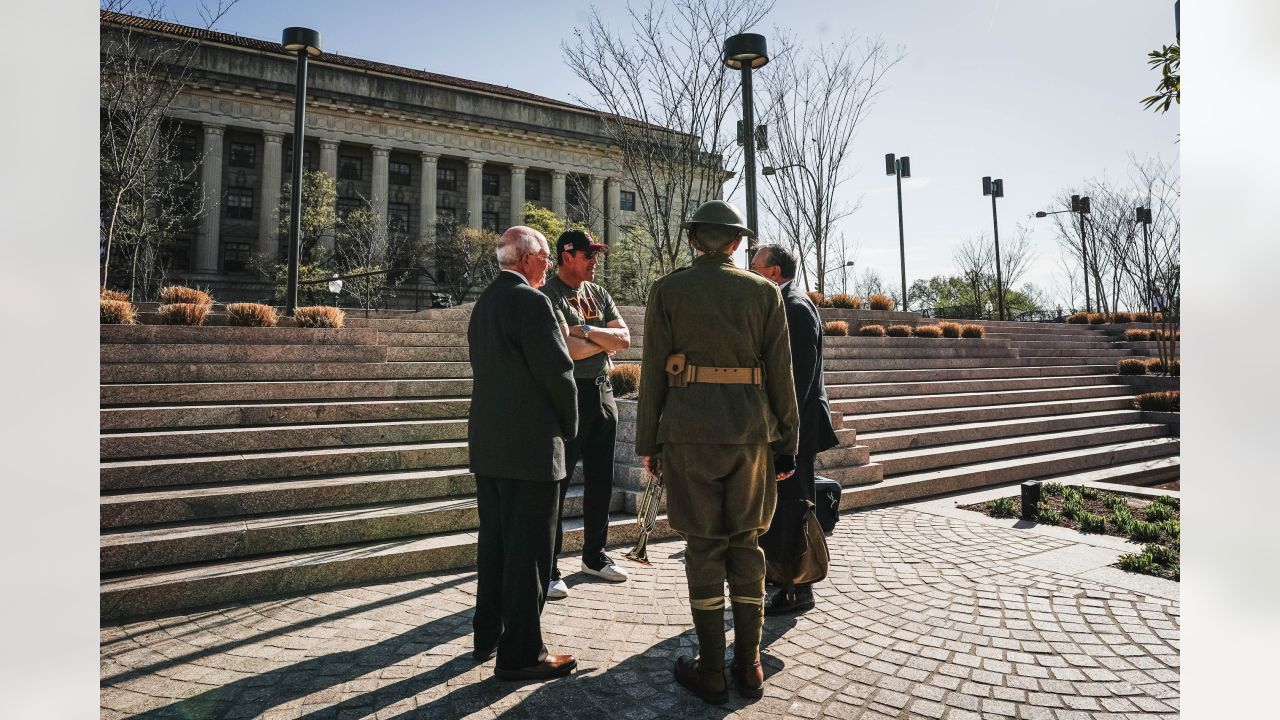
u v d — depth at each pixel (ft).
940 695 9.78
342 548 15.16
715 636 9.61
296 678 10.16
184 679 10.09
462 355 30.19
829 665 10.75
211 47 136.98
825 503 13.98
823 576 12.64
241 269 145.07
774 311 10.30
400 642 11.48
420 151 159.22
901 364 42.32
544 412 10.42
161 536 13.91
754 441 9.81
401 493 17.54
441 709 9.31
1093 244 90.74
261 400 22.18
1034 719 9.13
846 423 28.68
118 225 49.78
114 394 20.10
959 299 140.26
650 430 10.43
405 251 140.56
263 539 14.64
